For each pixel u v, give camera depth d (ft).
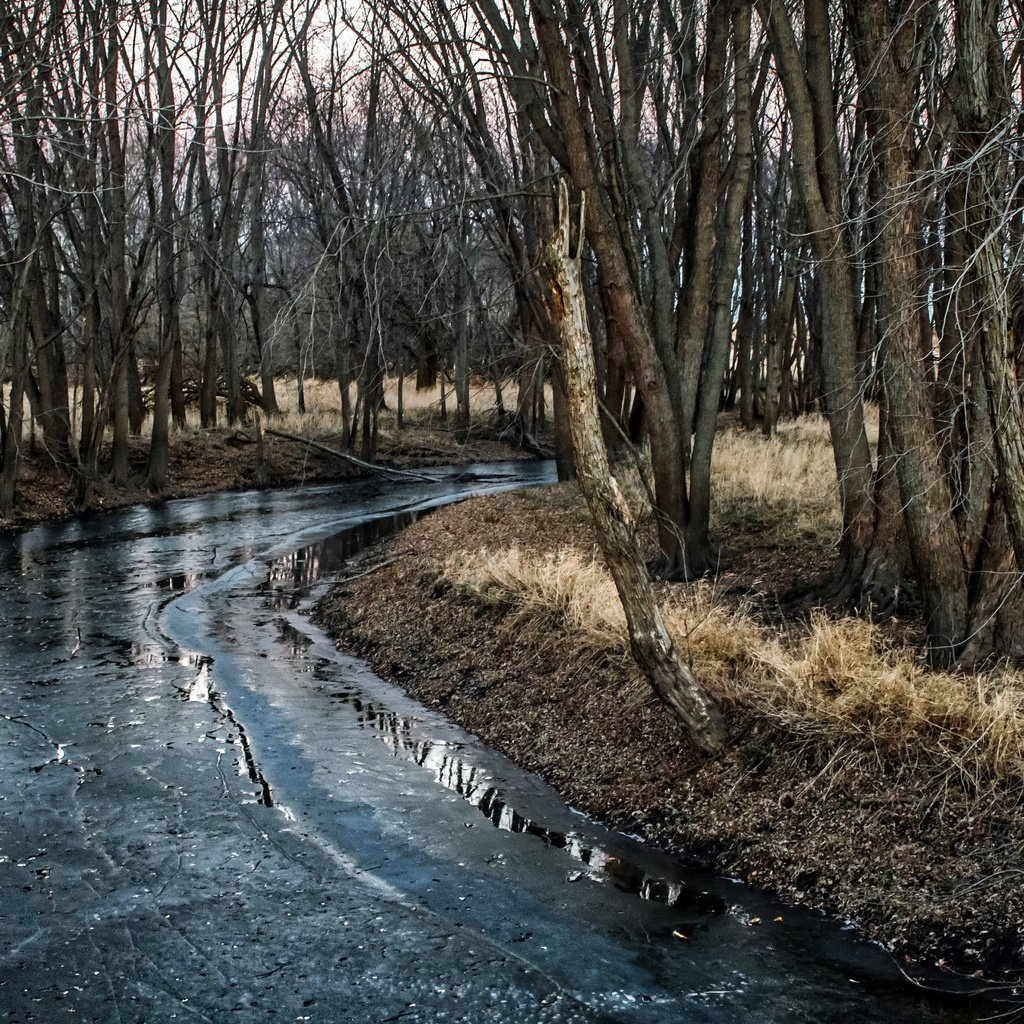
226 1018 15.25
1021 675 22.71
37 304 74.54
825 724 21.94
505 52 36.32
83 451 78.95
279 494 88.79
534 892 19.22
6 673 33.37
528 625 31.53
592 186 33.58
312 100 67.56
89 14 66.54
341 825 22.09
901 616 29.30
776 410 78.89
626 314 36.19
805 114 30.01
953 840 18.80
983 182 16.79
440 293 53.16
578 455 20.86
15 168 67.67
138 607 43.86
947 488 25.05
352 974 16.44
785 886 19.22
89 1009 15.39
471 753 26.48
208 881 19.47
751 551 39.58
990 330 16.33
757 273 99.35
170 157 80.79
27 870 19.76
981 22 16.63
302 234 109.09
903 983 16.19
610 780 23.67
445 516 60.39
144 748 26.45
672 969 16.63
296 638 38.75
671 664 22.41
